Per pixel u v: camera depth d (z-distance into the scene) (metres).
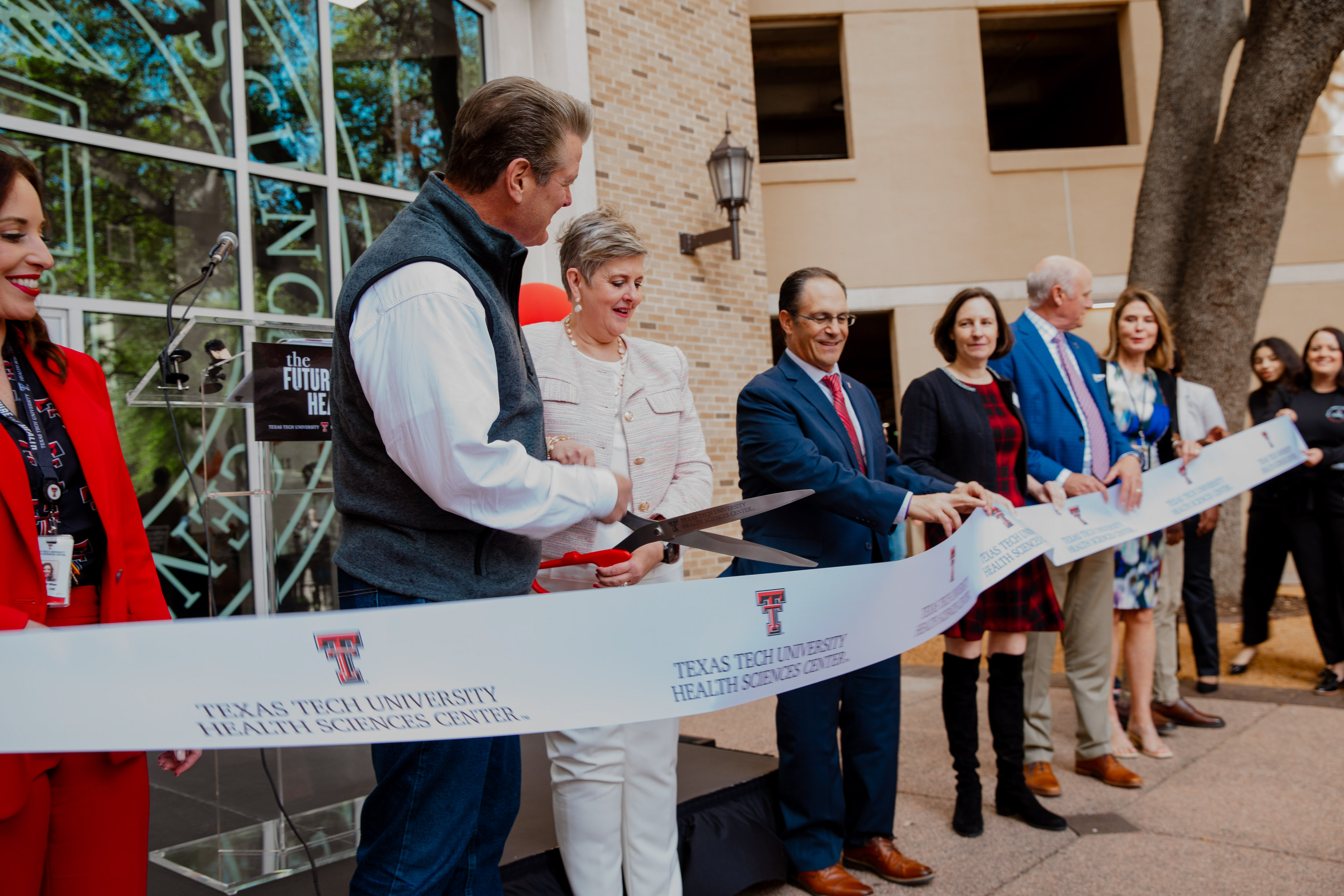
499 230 1.21
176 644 0.99
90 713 0.99
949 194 8.75
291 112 4.70
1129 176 8.95
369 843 1.21
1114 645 3.44
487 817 1.34
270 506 2.20
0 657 0.99
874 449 2.45
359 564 1.18
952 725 2.68
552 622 1.05
